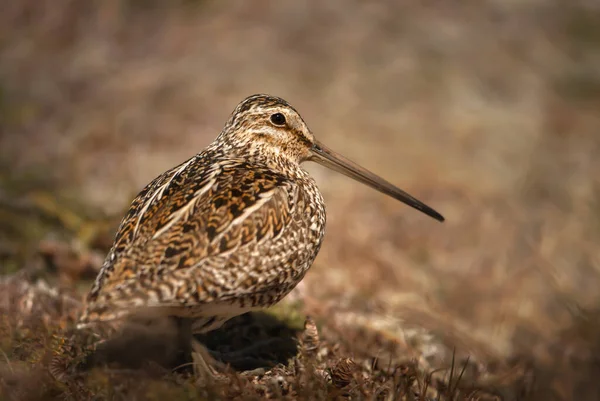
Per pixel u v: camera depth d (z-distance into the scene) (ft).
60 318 34.73
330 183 56.59
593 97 71.20
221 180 30.01
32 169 53.62
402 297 45.44
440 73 70.28
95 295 27.22
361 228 52.26
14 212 45.44
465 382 35.91
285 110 34.06
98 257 41.86
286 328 36.35
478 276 51.55
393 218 54.95
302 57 70.33
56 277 40.37
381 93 67.36
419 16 76.48
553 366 43.88
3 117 60.95
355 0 76.69
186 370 30.55
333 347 34.32
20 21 73.67
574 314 47.78
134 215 29.76
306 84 67.51
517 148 63.41
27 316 34.42
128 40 72.79
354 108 65.05
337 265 48.14
